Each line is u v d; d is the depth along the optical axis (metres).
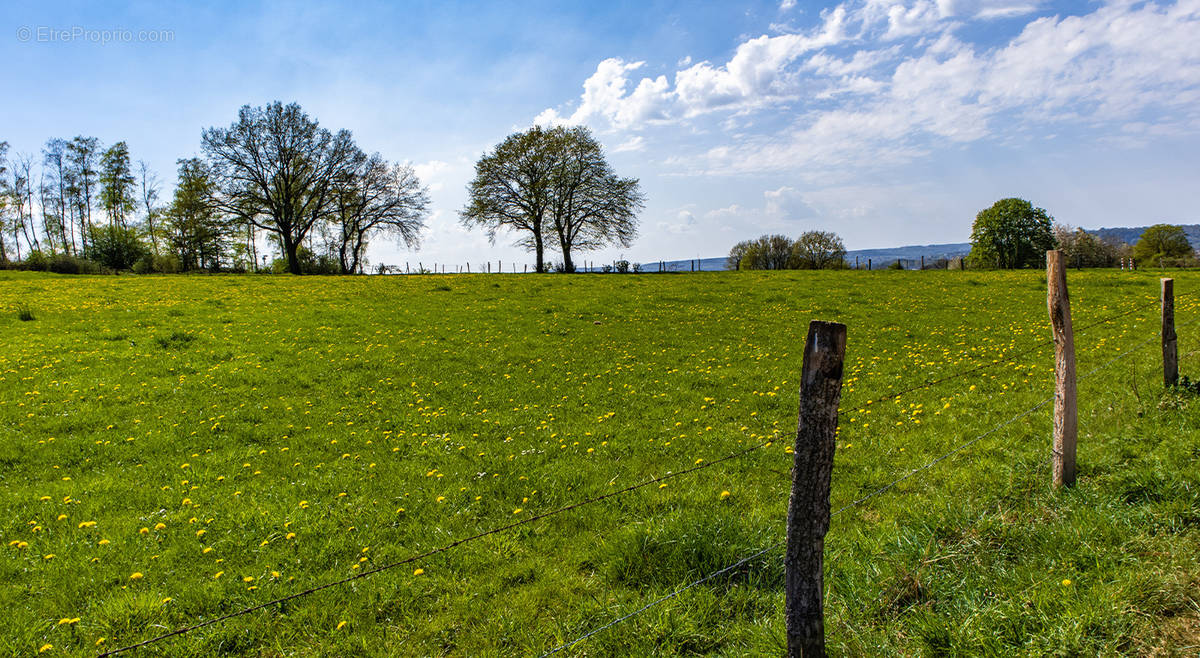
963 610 4.80
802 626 4.01
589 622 5.70
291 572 6.99
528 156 70.06
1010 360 15.34
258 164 65.56
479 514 8.48
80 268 61.12
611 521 7.92
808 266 94.38
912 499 7.55
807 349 3.85
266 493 9.38
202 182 64.00
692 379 15.87
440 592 6.49
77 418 13.21
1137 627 4.36
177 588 6.68
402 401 14.62
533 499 8.84
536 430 12.16
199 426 12.78
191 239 78.75
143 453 11.40
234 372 17.03
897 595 5.23
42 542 7.88
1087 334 18.23
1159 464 6.66
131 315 26.81
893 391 13.62
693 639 5.21
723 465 9.76
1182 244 84.38
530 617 5.94
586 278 50.56
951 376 13.58
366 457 10.93
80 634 5.90
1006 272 44.53
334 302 32.50
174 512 8.68
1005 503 6.80
